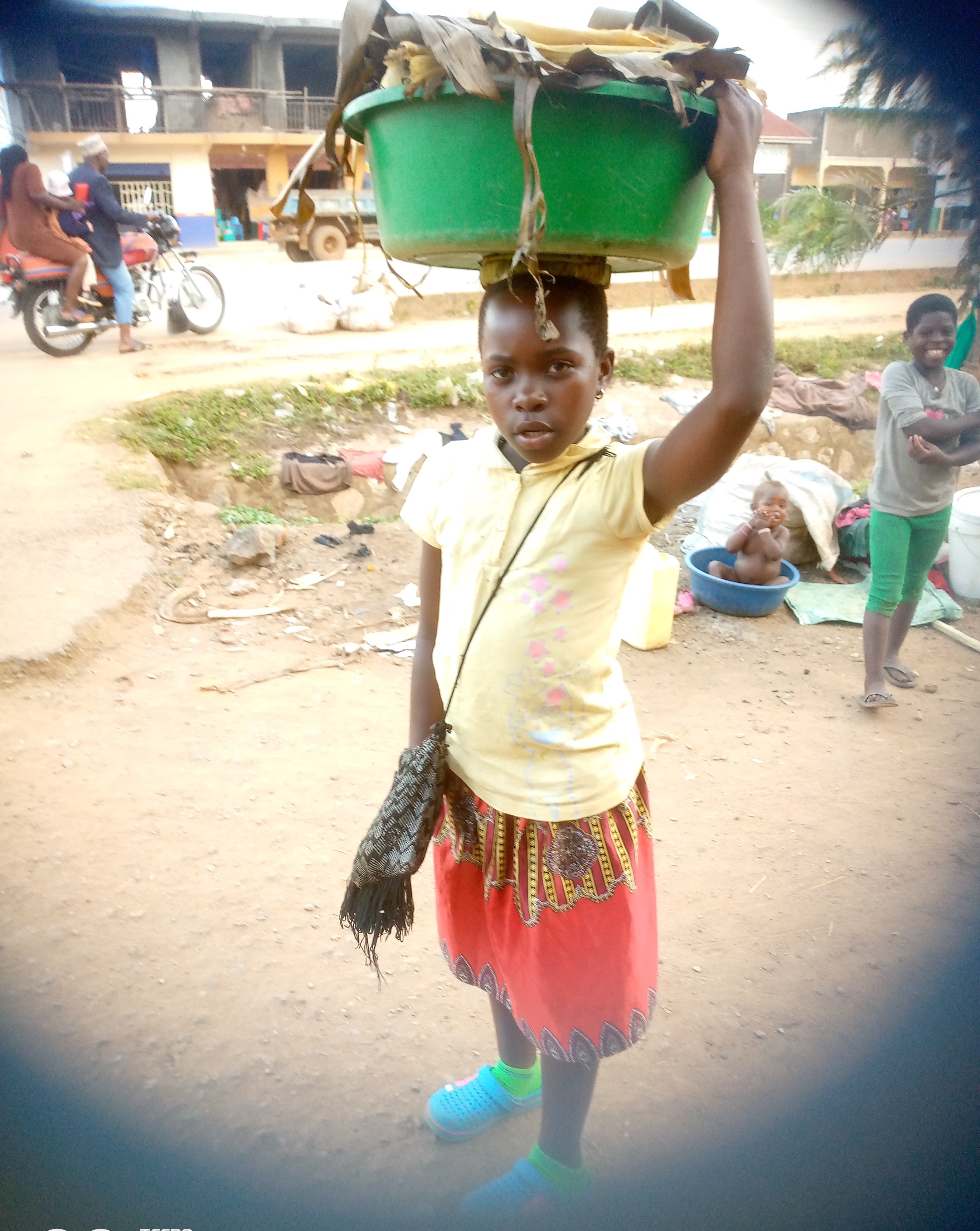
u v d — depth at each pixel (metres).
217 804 3.23
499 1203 1.73
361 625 4.75
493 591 1.47
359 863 1.57
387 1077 2.17
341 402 8.05
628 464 1.36
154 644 4.43
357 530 5.82
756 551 4.97
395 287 12.12
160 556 5.18
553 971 1.52
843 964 2.56
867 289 14.70
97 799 3.24
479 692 1.50
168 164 26.50
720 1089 2.15
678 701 4.09
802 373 10.55
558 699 1.47
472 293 12.81
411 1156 1.98
